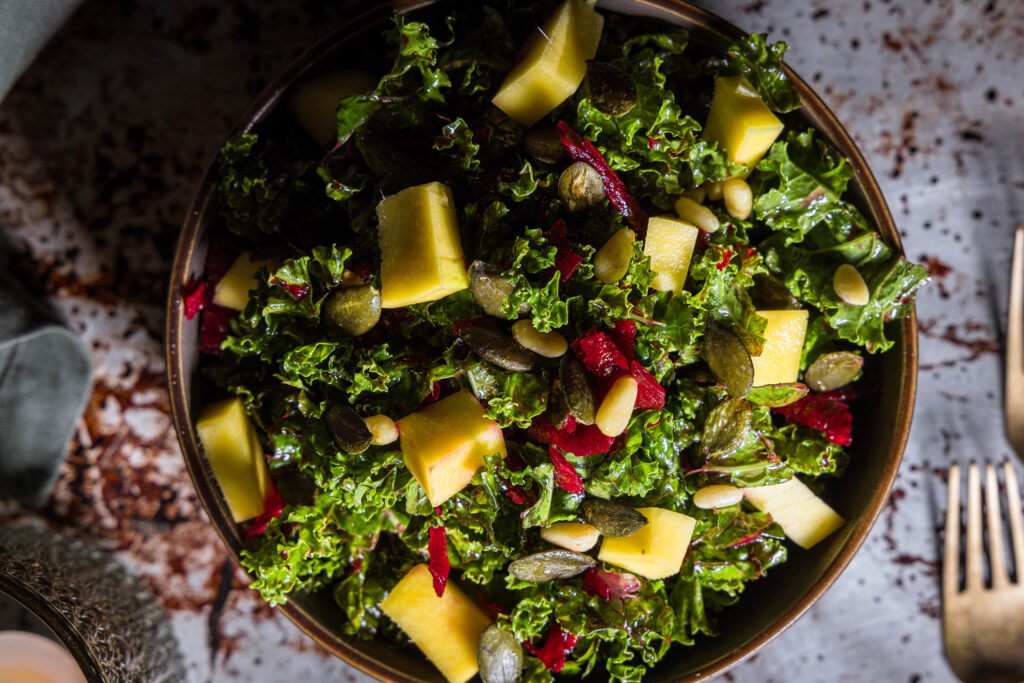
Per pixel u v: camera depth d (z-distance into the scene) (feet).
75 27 1.20
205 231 1.06
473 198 1.03
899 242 1.06
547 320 0.99
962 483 1.24
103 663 1.13
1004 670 1.21
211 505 1.06
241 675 1.24
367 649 1.08
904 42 1.22
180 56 1.20
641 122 1.03
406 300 1.00
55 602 1.14
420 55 1.01
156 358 1.23
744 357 1.03
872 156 1.23
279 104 1.06
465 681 1.08
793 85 1.05
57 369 1.20
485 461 1.02
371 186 1.04
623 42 1.07
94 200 1.21
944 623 1.22
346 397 1.05
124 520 1.24
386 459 1.02
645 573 1.05
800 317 1.06
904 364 1.06
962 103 1.23
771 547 1.09
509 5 1.04
